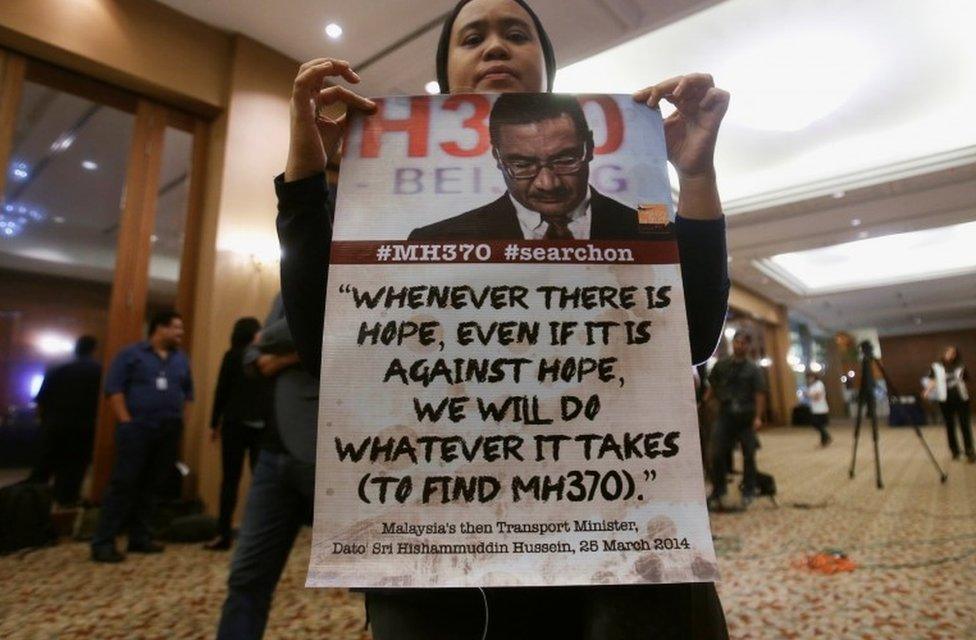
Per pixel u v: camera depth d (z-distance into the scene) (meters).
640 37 4.94
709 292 0.76
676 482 0.66
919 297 16.70
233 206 4.95
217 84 5.04
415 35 5.02
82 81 4.53
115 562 3.15
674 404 0.68
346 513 0.64
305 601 2.46
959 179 7.55
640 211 0.75
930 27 5.44
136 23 4.61
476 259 0.73
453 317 0.71
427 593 0.69
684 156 0.79
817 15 5.26
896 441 11.16
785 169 8.42
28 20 4.06
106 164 5.14
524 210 0.75
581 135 0.78
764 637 2.01
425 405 0.68
